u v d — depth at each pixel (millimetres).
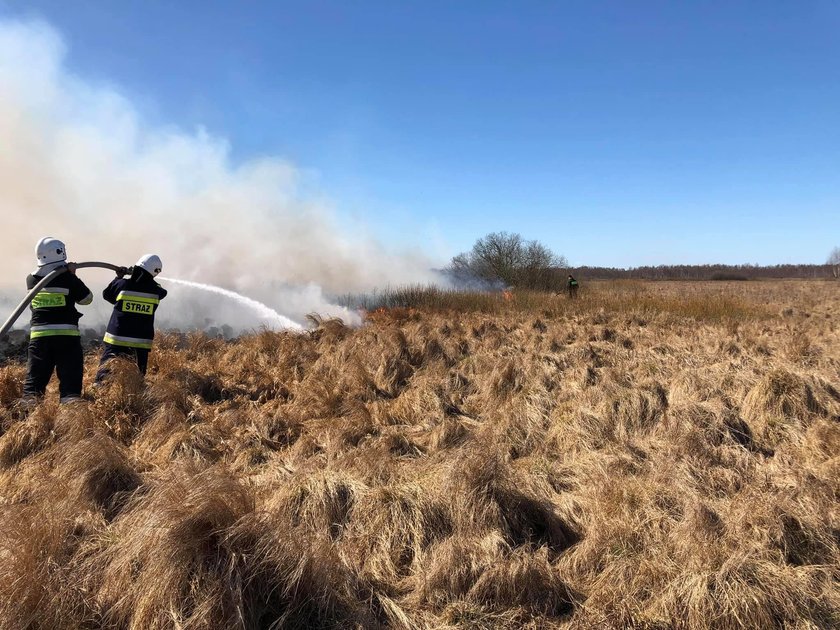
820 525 3404
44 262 5508
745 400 5949
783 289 36094
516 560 3096
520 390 6719
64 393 5441
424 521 3422
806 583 2947
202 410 5656
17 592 2438
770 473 4512
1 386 5578
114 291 6242
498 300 18375
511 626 2746
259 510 3084
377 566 3164
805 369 7215
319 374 7371
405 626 2734
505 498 3561
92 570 2775
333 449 4715
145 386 5730
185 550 2605
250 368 7531
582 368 7527
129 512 3275
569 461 4781
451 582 2959
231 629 2432
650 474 4352
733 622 2664
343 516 3568
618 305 17594
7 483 4055
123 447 4574
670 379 7039
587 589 3055
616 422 5582
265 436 5121
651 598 2893
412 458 4816
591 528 3514
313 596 2734
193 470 3541
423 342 8508
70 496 3451
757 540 3270
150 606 2488
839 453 4812
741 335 11914
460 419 5926
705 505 3670
